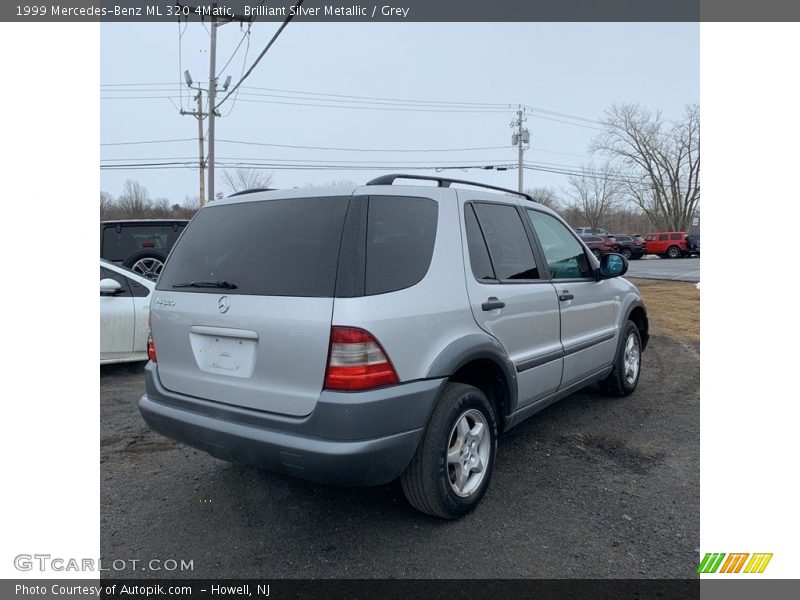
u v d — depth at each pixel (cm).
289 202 312
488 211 374
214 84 2102
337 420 265
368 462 269
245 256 310
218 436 299
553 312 410
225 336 304
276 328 282
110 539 309
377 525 321
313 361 272
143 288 666
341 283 274
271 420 283
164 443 448
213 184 2142
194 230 347
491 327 341
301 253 291
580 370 459
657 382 626
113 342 636
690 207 5944
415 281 297
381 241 290
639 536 309
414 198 320
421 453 300
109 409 532
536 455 418
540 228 431
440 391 301
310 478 275
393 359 278
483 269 348
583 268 476
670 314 1160
